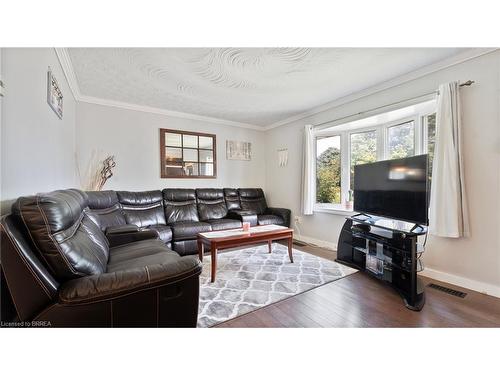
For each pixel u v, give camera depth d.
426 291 2.05
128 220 3.10
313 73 2.54
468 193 2.10
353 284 2.20
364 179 2.76
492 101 1.97
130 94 3.17
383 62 2.31
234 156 4.70
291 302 1.86
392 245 2.12
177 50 2.09
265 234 2.61
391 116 2.92
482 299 1.91
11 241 0.87
